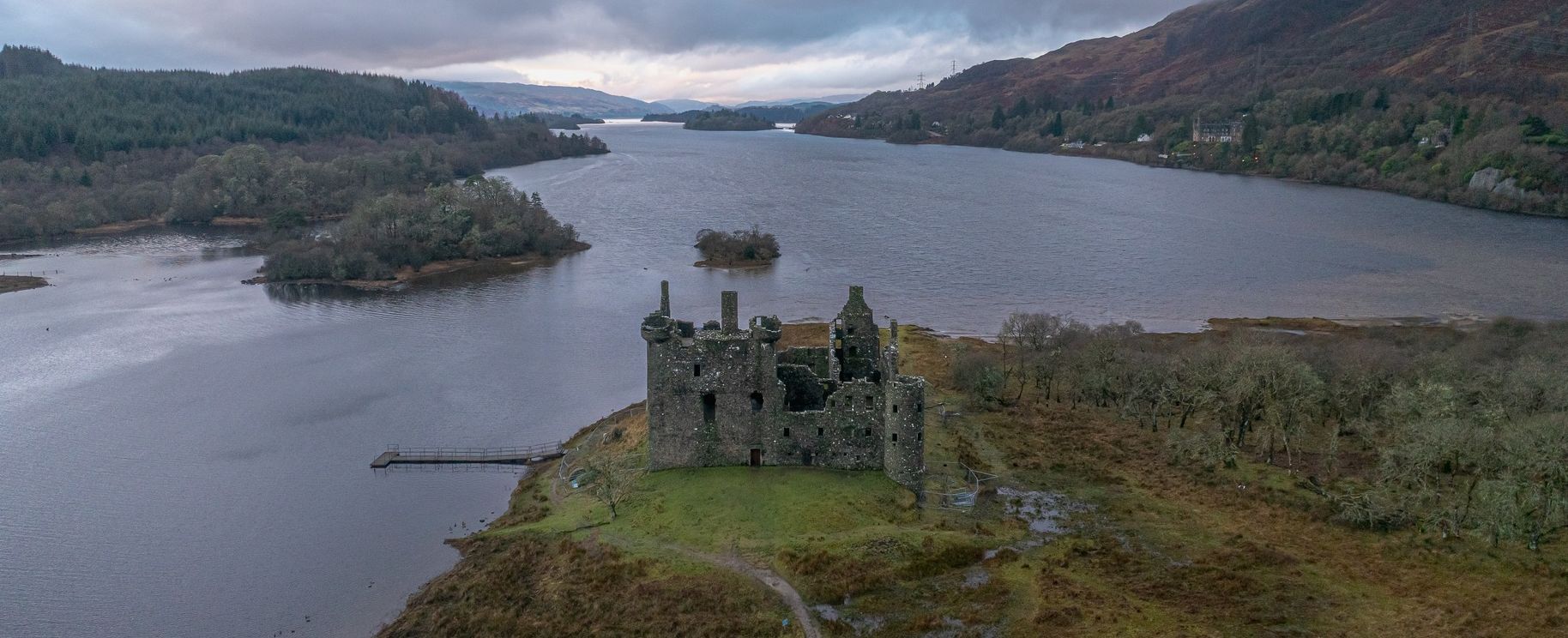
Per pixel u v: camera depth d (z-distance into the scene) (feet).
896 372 353.31
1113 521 324.80
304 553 345.51
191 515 379.76
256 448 451.53
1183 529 318.04
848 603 271.08
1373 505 317.63
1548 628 244.83
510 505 375.45
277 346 639.35
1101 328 590.96
